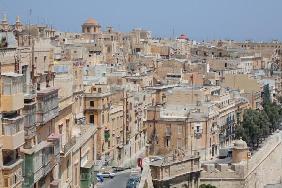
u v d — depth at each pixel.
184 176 99.69
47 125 73.12
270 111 186.75
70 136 86.38
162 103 167.62
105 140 132.25
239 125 167.62
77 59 167.38
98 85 132.25
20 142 58.56
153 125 152.62
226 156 156.00
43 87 77.06
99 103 129.62
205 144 151.50
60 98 80.88
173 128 150.00
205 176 103.25
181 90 164.00
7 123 56.31
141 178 89.56
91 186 92.81
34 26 142.12
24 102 64.00
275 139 135.00
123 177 112.94
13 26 110.00
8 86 56.97
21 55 69.19
